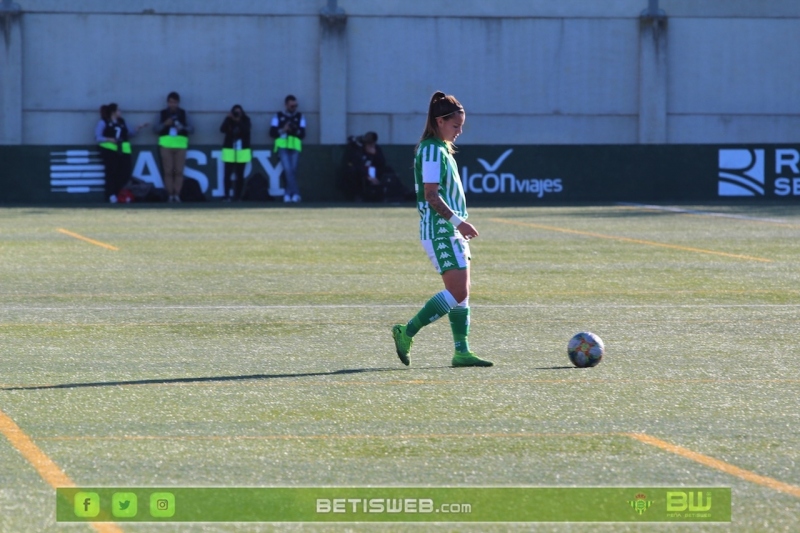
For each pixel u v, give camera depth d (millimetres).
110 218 84375
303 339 32000
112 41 115375
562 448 19656
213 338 32125
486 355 29406
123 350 30031
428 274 48469
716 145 116750
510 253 57375
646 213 91500
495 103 120000
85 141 115750
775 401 23625
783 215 88250
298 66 117812
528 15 119250
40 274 47906
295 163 112875
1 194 109938
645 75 120062
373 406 23000
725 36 120688
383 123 119312
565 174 116125
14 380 25688
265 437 20359
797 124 121938
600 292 42625
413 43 118812
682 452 19406
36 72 114750
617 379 26016
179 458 18922
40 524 15516
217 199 113938
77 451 19312
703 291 42844
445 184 26812
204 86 116750
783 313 37219
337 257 55531
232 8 116438
